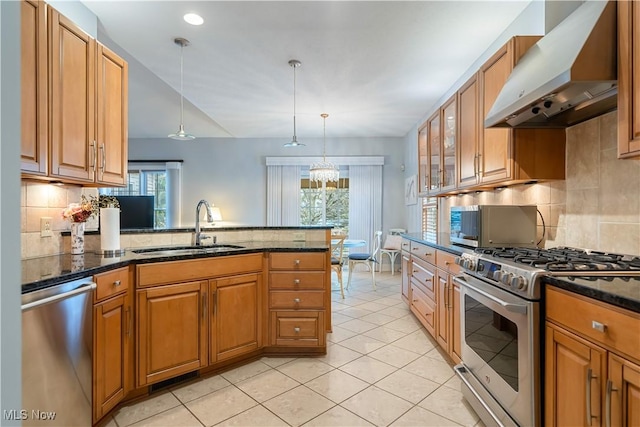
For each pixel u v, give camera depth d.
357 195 6.44
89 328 1.59
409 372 2.34
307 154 6.52
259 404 1.95
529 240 2.26
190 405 1.94
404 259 3.88
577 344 1.18
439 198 4.37
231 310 2.36
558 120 1.99
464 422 1.78
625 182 1.68
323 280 2.56
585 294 1.13
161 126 5.86
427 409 1.90
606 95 1.57
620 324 1.01
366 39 2.78
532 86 1.67
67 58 1.82
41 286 1.35
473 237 2.41
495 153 2.26
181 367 2.12
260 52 3.00
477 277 1.86
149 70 3.58
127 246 2.54
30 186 1.95
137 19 2.48
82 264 1.76
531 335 1.37
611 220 1.76
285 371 2.36
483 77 2.40
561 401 1.26
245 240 3.11
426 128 3.76
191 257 2.17
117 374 1.82
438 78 3.60
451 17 2.46
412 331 3.15
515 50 2.05
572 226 2.03
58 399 1.41
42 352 1.34
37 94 1.64
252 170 6.57
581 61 1.42
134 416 1.83
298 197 6.49
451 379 2.24
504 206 2.27
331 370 2.38
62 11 2.15
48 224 2.07
